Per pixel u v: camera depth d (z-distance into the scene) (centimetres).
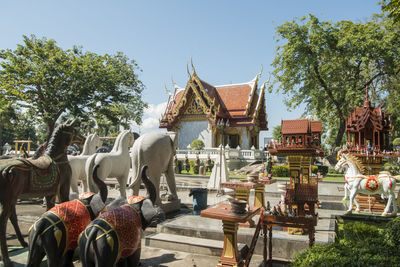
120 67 3616
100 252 359
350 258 402
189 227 723
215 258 616
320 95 3158
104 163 865
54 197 647
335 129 3825
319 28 2981
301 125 716
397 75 2983
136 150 876
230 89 4194
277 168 2350
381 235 567
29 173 557
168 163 974
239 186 721
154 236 709
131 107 4747
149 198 482
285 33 3152
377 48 2741
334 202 1172
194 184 1856
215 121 3719
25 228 820
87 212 454
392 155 1060
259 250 651
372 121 1133
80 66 3098
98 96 3284
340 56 2989
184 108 4019
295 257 451
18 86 3066
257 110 3806
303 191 594
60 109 2997
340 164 1052
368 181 967
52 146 643
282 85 3275
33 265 402
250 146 3856
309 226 518
